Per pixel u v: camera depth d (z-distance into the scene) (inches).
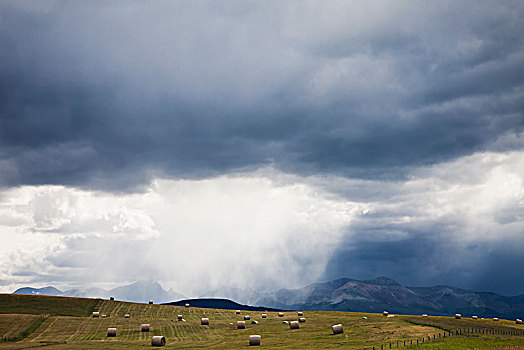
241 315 4756.4
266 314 4800.7
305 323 3892.7
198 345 2898.6
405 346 2433.6
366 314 4648.1
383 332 3053.6
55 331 3543.3
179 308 5211.6
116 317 4434.1
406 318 4045.3
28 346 2866.6
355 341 2746.1
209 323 4094.5
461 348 2337.6
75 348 2753.4
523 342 2559.1
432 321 3769.7
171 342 3080.7
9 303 4729.3
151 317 4498.0
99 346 2861.7
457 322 3708.2
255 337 2819.9
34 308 4601.4
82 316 4404.5
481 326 3398.1
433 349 2314.2
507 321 3907.5
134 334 3484.3
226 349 2650.1
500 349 2293.3
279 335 3240.7
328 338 2947.8
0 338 3211.1
